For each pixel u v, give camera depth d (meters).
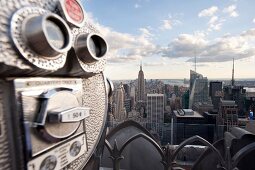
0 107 0.22
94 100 0.37
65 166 0.30
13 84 0.23
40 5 0.27
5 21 0.22
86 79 0.35
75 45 0.30
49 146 0.26
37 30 0.23
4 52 0.22
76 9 0.31
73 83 0.31
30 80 0.25
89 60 0.32
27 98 0.24
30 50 0.24
